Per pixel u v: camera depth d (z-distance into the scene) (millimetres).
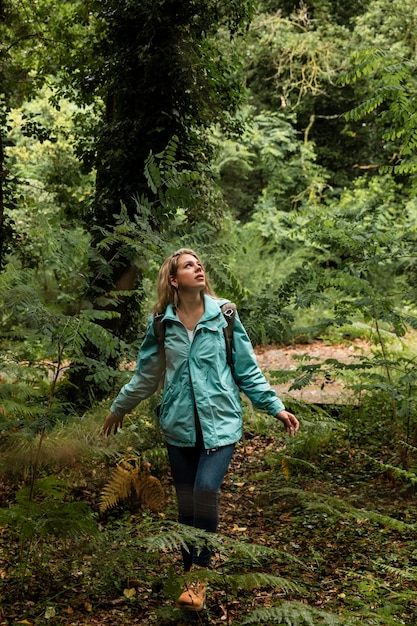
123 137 7512
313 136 22172
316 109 21953
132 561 3799
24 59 10219
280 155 20453
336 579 3957
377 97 6555
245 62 20047
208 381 3559
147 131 7391
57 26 9625
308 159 21406
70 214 8055
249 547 3150
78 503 3781
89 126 9422
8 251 8906
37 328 4281
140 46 7219
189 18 7621
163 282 3670
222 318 3623
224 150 19859
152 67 7203
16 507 3807
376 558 4203
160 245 5047
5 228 8852
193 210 7855
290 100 21609
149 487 4043
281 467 5934
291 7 21422
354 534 4605
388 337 7582
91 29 9719
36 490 4066
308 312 14250
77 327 4246
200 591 3418
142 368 3756
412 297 6281
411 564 4113
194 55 7398
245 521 4902
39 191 11977
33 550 4047
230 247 5406
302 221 18172
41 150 12961
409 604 3686
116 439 5395
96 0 7703
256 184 21469
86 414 5707
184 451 3660
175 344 3594
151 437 5582
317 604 3635
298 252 16422
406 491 5352
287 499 5164
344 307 6305
